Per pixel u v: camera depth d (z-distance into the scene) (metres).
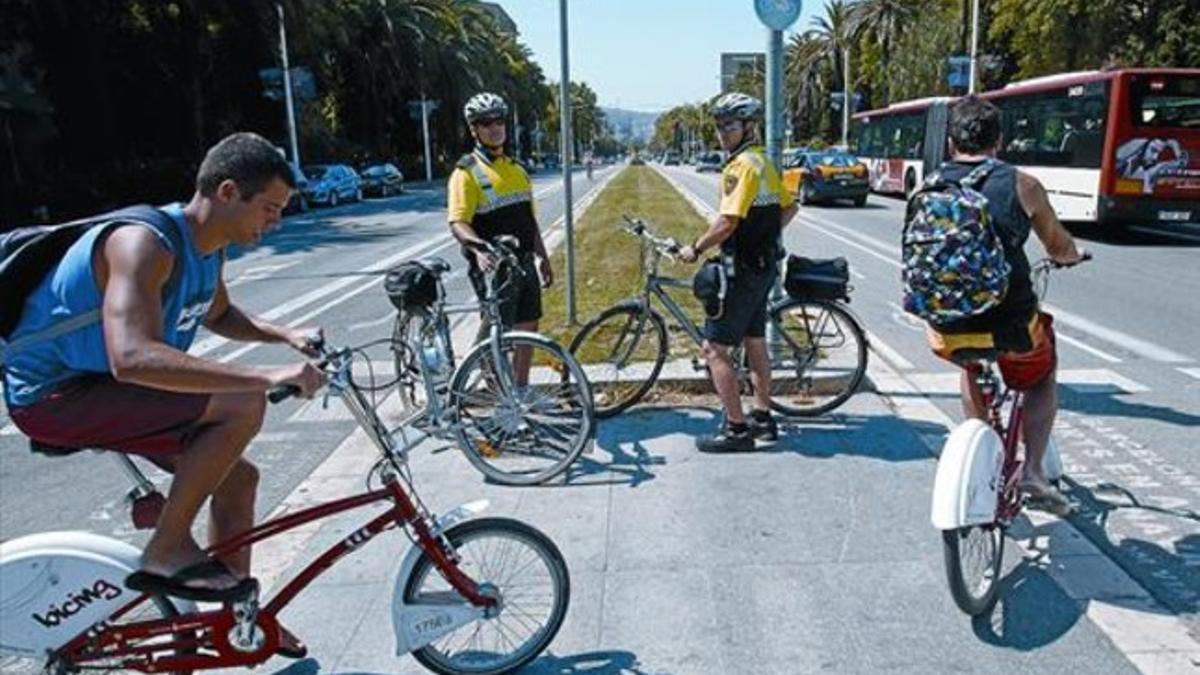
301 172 33.66
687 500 4.62
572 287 8.44
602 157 178.12
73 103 29.44
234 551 2.89
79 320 2.46
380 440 3.01
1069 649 3.23
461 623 3.13
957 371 7.06
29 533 4.77
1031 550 3.96
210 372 2.36
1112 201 14.77
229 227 2.63
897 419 5.77
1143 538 4.07
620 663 3.24
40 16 26.84
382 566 4.04
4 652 2.68
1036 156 16.86
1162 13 28.36
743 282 5.02
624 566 3.94
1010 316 3.60
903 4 51.38
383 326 9.79
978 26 35.44
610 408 5.93
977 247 3.46
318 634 3.51
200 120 33.31
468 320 7.75
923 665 3.17
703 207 24.69
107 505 5.12
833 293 5.84
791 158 28.05
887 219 21.05
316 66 41.31
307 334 3.12
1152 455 5.12
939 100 24.81
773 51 6.28
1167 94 14.37
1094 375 6.82
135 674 2.90
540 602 3.32
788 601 3.62
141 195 29.62
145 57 31.12
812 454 5.19
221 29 33.34
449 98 59.19
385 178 41.09
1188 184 14.61
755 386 5.38
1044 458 4.24
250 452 5.73
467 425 4.96
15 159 26.25
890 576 3.79
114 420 2.58
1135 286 10.84
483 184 5.58
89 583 2.65
